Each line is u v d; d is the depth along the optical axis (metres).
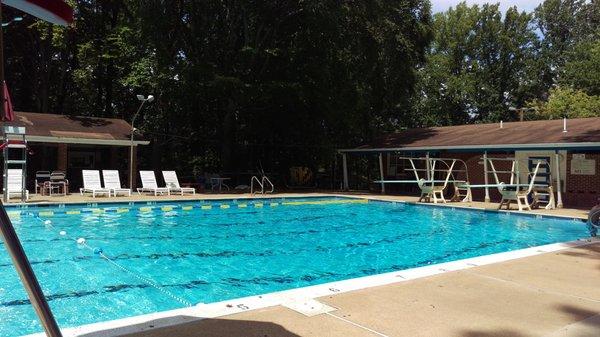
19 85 32.62
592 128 19.91
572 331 4.50
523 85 49.00
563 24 50.44
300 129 29.95
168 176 22.81
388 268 9.02
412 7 28.58
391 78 28.77
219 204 19.47
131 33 27.55
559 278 6.58
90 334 4.09
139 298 6.80
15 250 1.90
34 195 19.88
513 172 18.05
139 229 13.21
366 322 4.63
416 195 24.22
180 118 29.39
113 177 21.39
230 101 26.33
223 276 8.21
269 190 26.70
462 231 13.69
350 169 34.72
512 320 4.80
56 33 26.34
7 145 16.67
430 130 29.02
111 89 32.91
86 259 9.26
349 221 15.66
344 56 27.09
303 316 4.74
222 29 26.70
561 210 17.47
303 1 23.86
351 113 29.30
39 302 1.98
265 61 26.33
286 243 11.53
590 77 39.03
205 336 4.11
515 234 13.20
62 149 22.33
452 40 51.41
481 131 24.92
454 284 6.16
